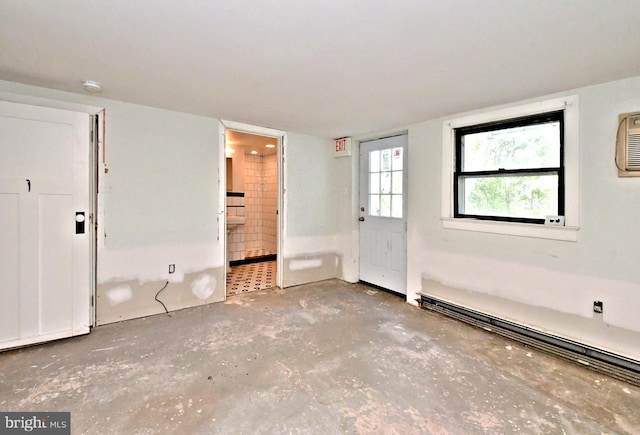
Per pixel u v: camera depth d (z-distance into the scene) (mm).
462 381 2025
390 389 1934
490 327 2771
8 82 2385
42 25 1569
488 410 1748
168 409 1727
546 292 2543
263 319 3031
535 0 1324
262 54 1872
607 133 2230
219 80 2285
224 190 3539
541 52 1807
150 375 2053
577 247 2383
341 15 1455
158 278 3129
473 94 2523
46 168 2465
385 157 3984
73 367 2137
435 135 3287
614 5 1354
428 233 3377
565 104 2410
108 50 1842
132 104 2910
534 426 1624
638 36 1617
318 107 2918
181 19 1505
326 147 4449
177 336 2639
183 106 2975
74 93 2633
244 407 1755
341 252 4555
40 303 2465
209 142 3389
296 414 1702
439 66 2010
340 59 1924
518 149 2758
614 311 2232
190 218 3301
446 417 1688
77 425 1592
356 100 2705
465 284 3068
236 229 5348
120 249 2912
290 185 4102
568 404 1808
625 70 2033
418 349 2457
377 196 4105
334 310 3299
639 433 1584
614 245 2225
